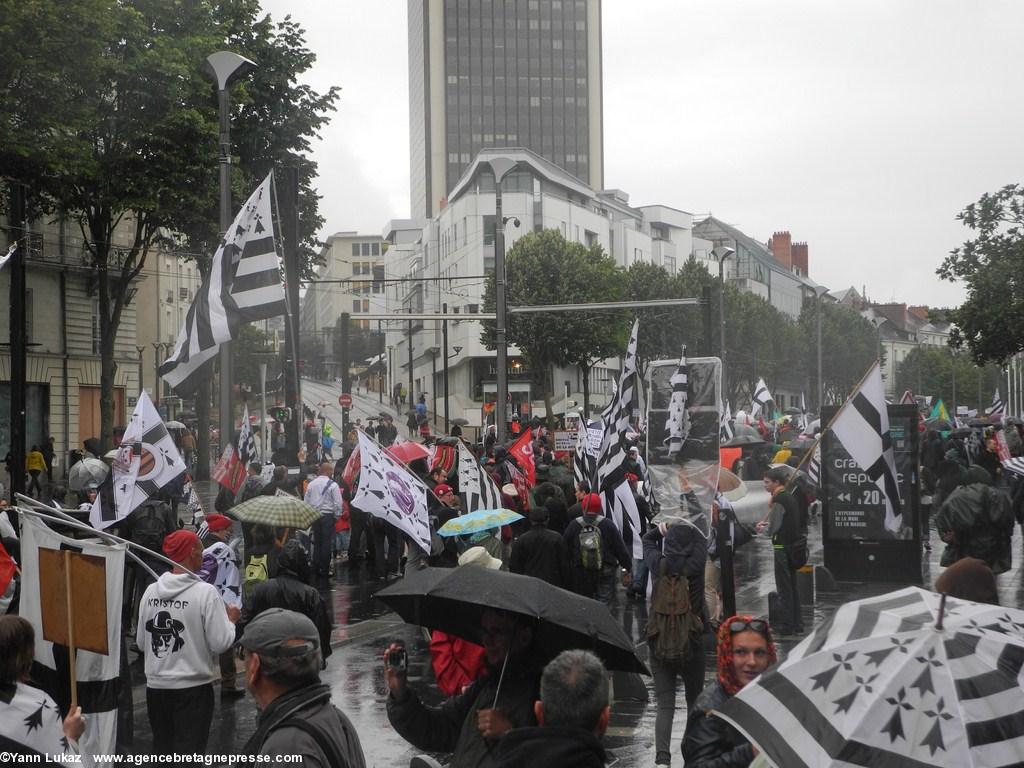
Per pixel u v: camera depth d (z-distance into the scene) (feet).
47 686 21.35
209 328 46.50
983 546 34.19
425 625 18.71
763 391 128.77
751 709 11.42
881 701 10.98
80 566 19.26
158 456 36.70
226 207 54.70
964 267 125.49
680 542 28.60
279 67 127.75
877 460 41.63
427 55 504.43
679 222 388.57
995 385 450.30
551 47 510.58
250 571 31.71
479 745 16.30
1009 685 10.93
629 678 33.86
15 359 47.19
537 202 295.89
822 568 56.03
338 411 284.41
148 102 111.34
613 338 215.72
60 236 151.02
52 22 94.12
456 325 299.17
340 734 14.48
